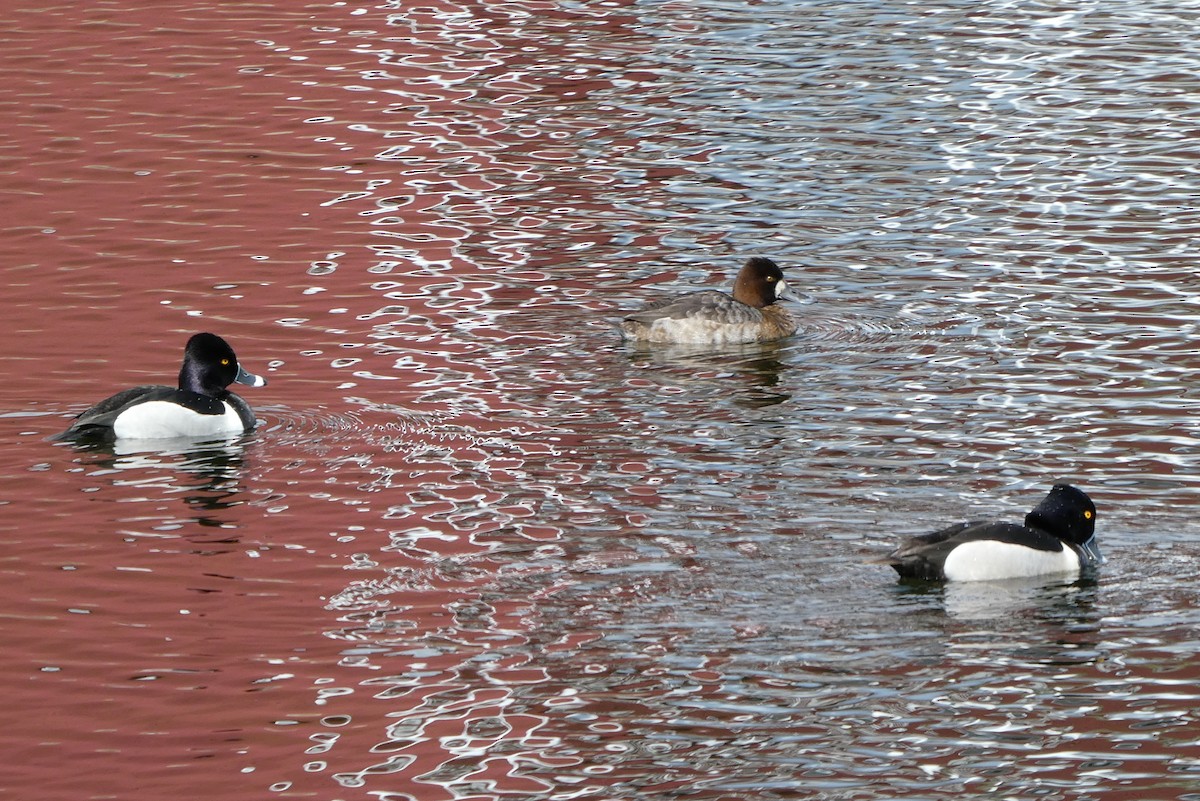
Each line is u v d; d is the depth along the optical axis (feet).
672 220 85.40
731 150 95.81
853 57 114.32
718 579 47.14
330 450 58.03
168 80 111.04
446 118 103.04
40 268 79.61
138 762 39.40
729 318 69.10
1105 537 49.34
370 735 40.40
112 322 72.49
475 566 48.60
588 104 105.40
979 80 108.06
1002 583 46.29
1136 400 60.95
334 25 124.57
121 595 47.32
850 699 41.09
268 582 47.98
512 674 42.73
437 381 65.26
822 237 82.02
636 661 43.01
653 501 52.95
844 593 46.11
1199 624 44.04
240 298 75.46
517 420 60.85
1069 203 85.30
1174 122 98.12
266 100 106.73
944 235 81.56
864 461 56.03
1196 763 38.32
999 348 67.31
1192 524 50.19
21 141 98.78
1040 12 125.39
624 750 39.40
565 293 75.87
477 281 77.56
